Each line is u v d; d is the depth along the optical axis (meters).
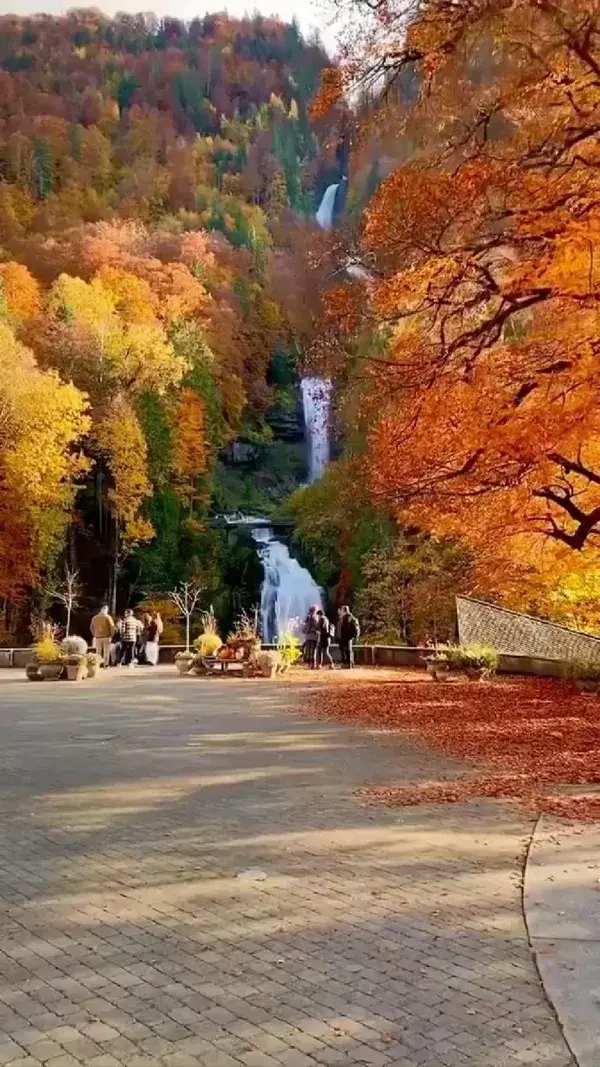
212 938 4.86
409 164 10.98
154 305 58.38
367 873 5.99
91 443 46.06
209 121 117.06
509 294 10.35
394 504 12.41
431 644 27.47
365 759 10.38
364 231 11.37
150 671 23.62
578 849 6.40
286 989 4.20
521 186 9.86
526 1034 3.75
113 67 117.88
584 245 9.20
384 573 32.88
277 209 93.50
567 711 14.30
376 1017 3.91
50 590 41.25
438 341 11.57
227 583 48.81
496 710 14.52
